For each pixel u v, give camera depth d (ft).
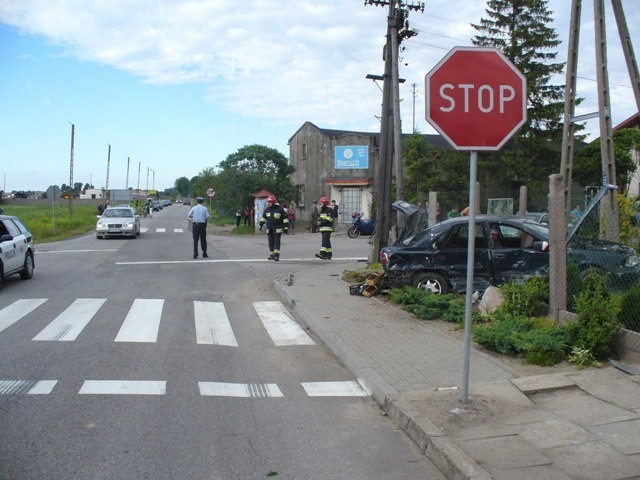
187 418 17.31
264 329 30.25
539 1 104.47
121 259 62.49
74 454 14.58
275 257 61.05
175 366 22.88
